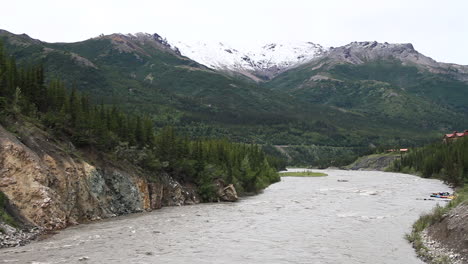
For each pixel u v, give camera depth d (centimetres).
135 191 6278
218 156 10325
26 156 4372
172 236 4244
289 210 6462
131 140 7650
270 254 3522
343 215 5828
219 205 7344
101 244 3734
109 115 7850
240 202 7862
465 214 3569
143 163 7119
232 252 3575
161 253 3478
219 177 8800
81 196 5072
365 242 3994
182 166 8212
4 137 4419
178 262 3195
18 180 4175
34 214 4119
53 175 4669
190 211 6369
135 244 3791
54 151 5075
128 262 3139
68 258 3173
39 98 6825
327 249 3706
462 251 3125
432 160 15375
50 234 4084
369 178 15412
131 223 5019
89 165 5516
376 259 3334
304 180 14488
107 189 5716
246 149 14075
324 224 5075
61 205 4575
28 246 3531
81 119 6291
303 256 3456
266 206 7075
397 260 3291
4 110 5103
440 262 3059
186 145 8925
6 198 3928
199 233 4447
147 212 6216
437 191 9619
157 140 8512
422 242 3784
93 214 5216
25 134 4897
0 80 5794
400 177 15938
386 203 7219
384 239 4131
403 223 5075
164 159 7819
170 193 7375
